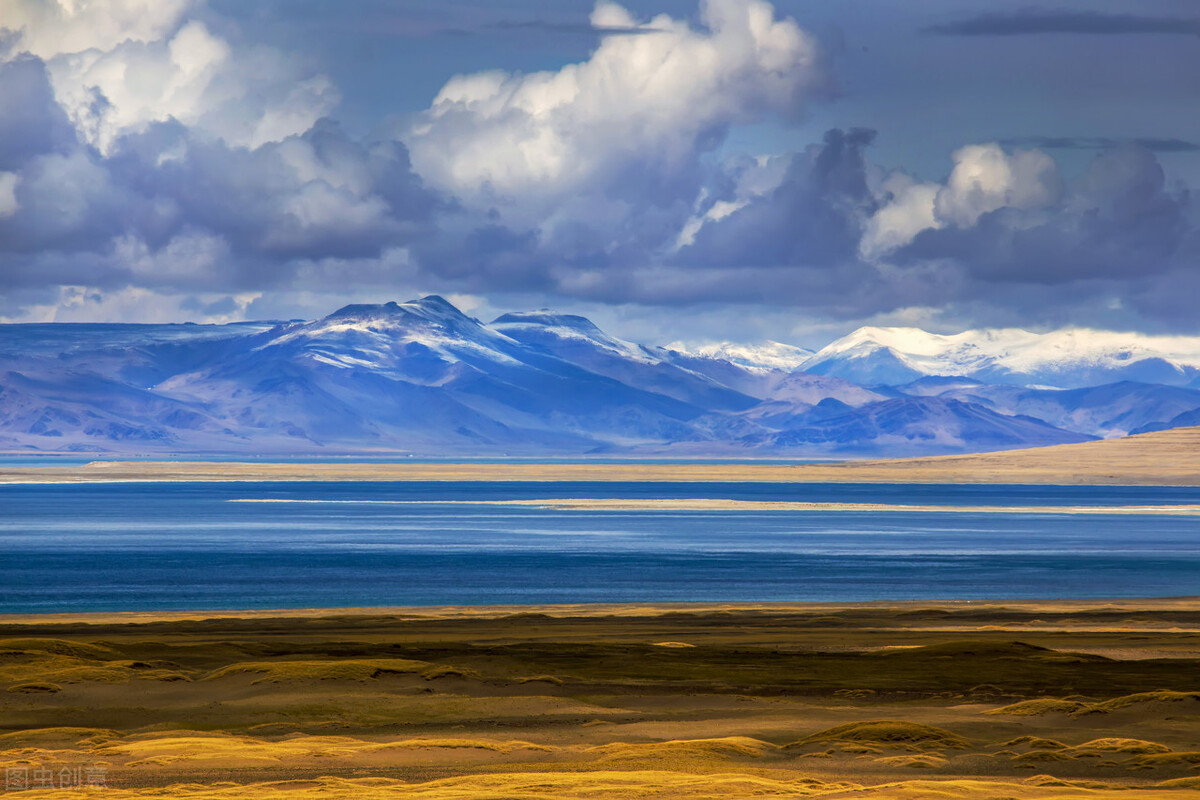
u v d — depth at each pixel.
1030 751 123.94
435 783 108.00
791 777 113.06
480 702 157.25
